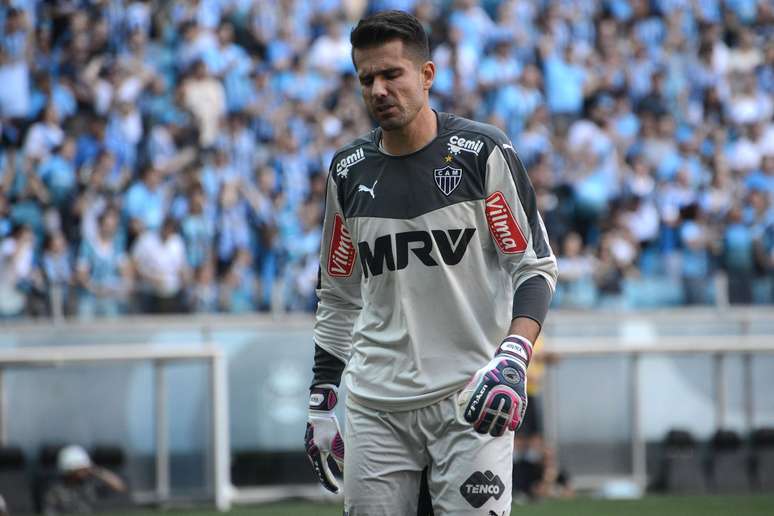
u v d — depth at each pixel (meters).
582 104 45.09
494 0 46.84
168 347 26.91
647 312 30.14
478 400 10.00
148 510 25.23
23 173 33.91
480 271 10.80
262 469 26.91
